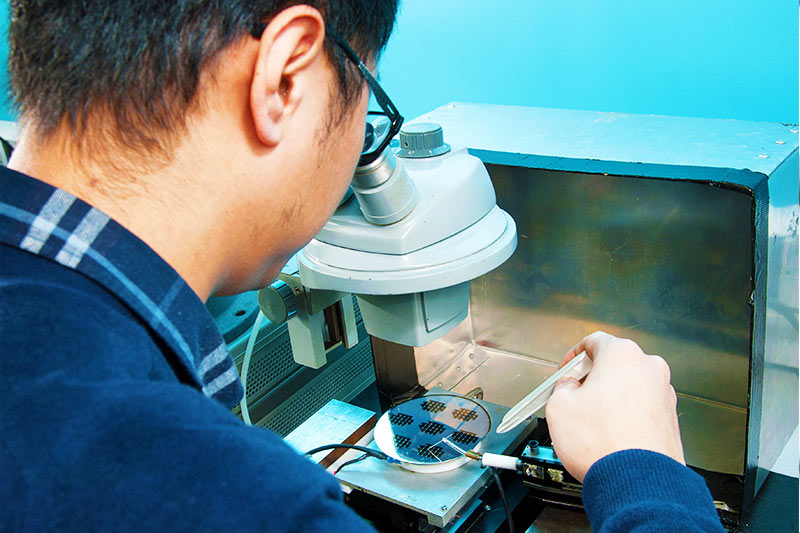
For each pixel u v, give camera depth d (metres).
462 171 0.78
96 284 0.36
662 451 0.50
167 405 0.31
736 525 0.89
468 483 0.85
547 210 1.01
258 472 0.30
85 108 0.38
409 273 0.73
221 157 0.41
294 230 0.48
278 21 0.38
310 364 0.96
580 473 0.53
